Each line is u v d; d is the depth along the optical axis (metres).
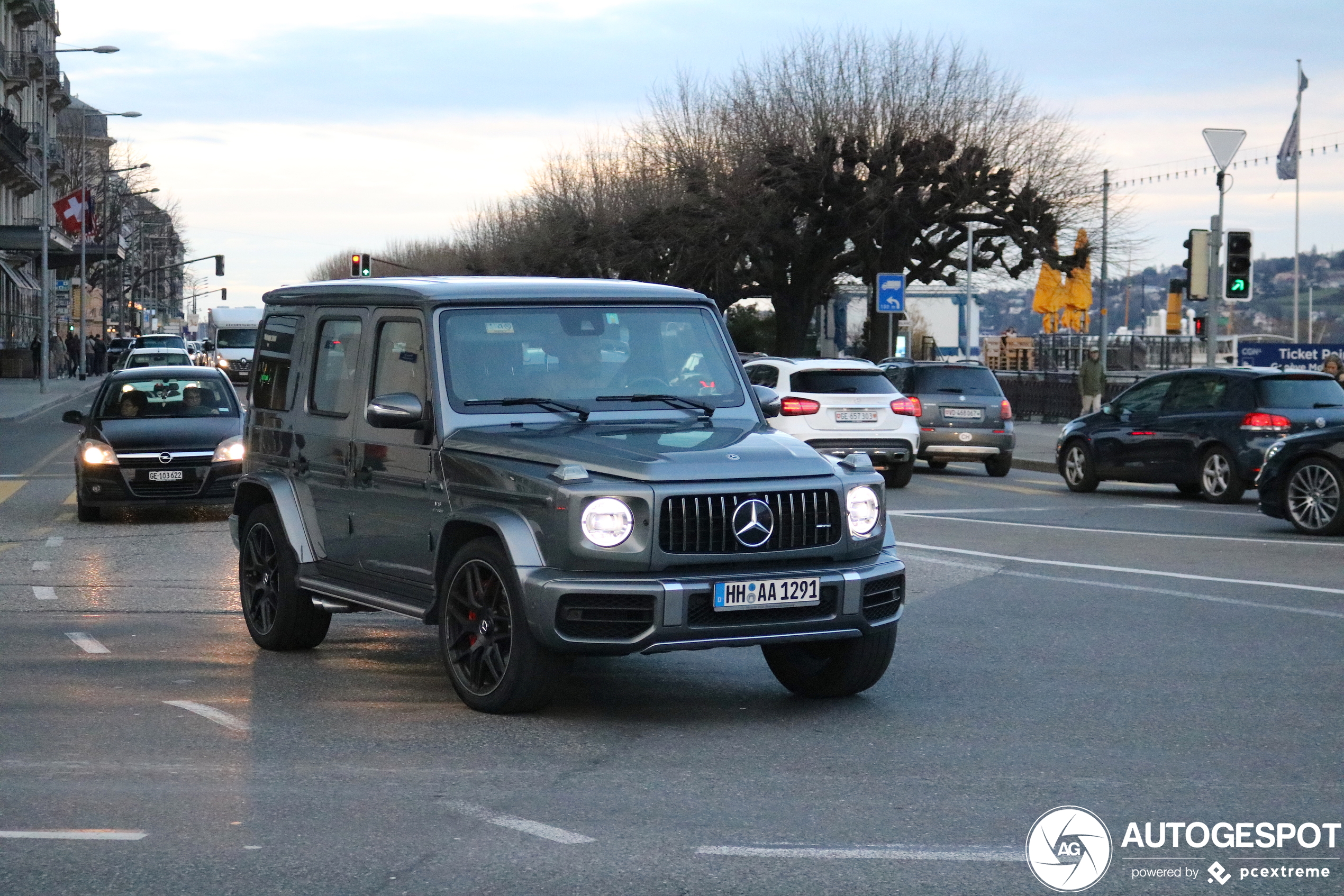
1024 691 7.90
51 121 91.56
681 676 8.30
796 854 5.11
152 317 139.75
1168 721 7.17
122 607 10.88
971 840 5.28
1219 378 20.00
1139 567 13.03
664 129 56.44
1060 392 40.69
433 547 7.61
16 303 80.38
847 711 7.40
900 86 48.81
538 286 8.09
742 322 69.44
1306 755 6.53
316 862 5.02
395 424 7.57
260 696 7.76
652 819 5.52
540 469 7.04
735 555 6.88
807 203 48.50
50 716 7.25
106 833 5.34
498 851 5.13
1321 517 15.56
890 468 21.98
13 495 20.22
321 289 8.91
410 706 7.50
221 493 16.42
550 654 7.07
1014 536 15.59
